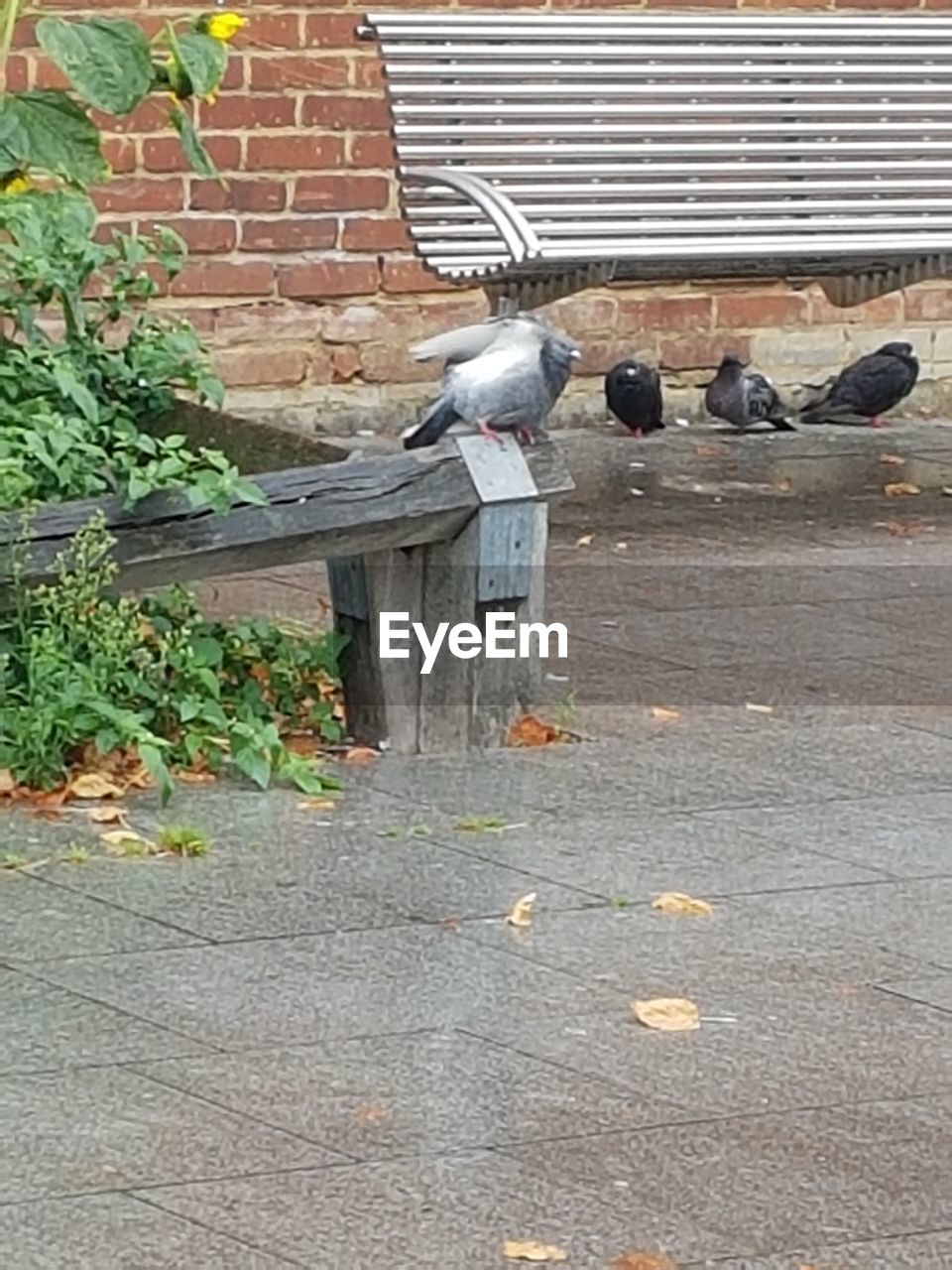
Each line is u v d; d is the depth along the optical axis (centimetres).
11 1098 427
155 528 546
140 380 612
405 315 841
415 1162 411
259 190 820
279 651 585
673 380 876
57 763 545
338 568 576
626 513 764
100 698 547
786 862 531
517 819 545
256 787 552
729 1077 447
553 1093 438
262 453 595
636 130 771
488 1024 464
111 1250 380
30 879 509
